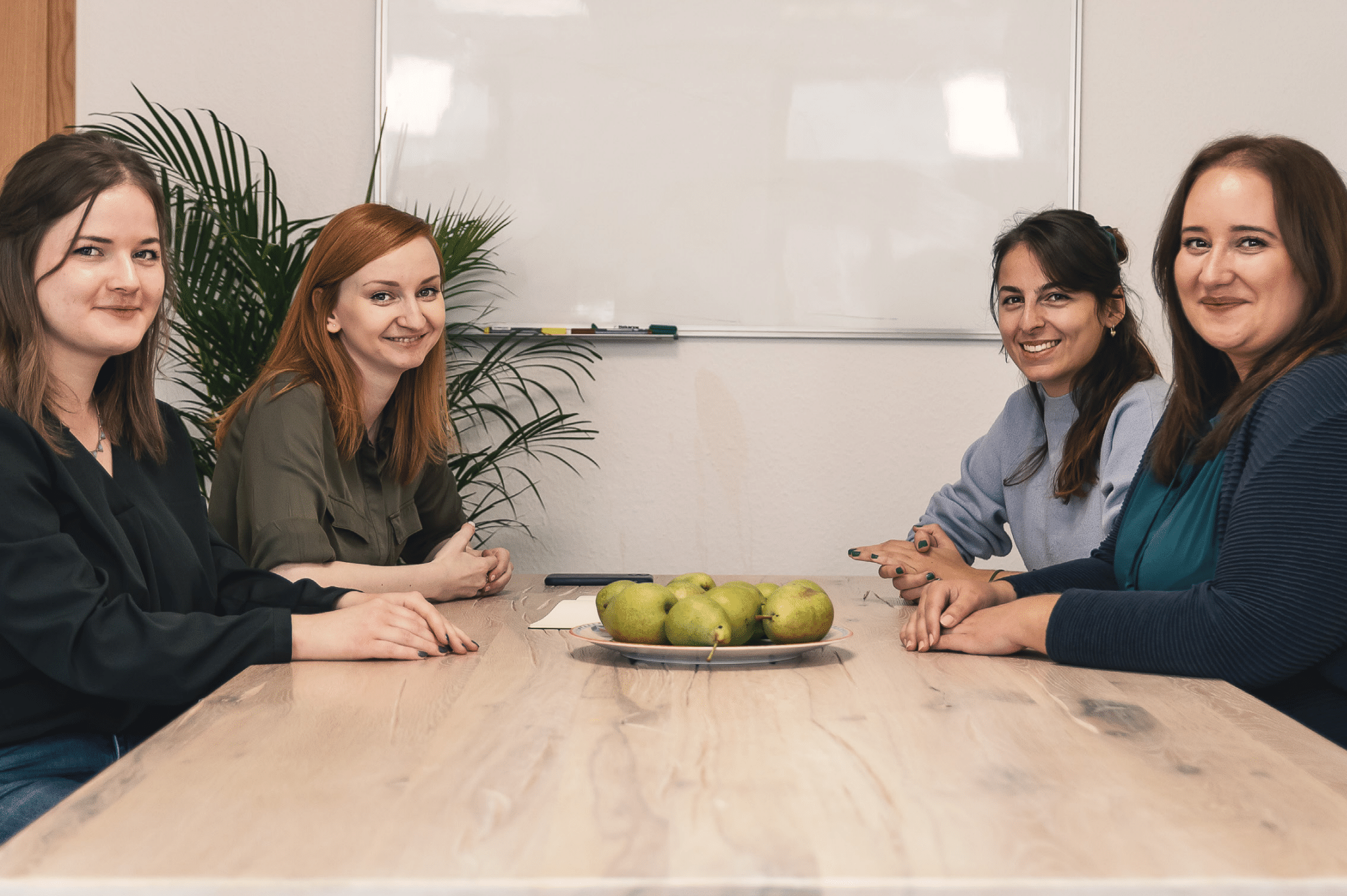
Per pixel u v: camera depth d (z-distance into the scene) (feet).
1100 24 8.11
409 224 5.24
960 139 8.11
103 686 2.99
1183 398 4.02
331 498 5.04
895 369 8.18
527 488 8.21
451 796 1.80
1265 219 3.59
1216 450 3.67
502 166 8.13
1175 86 8.11
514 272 8.15
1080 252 5.42
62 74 8.16
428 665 3.05
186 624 3.09
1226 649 2.93
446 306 8.13
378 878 1.45
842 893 1.44
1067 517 5.69
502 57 8.10
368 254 5.08
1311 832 1.63
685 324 8.15
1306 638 2.94
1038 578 4.25
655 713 2.43
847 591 5.27
